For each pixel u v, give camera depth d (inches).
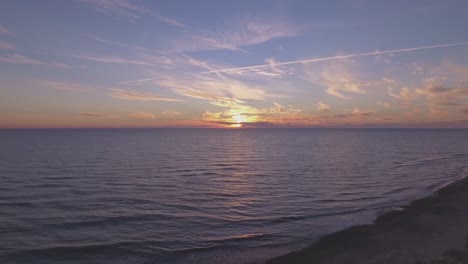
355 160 1989.4
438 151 2701.8
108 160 1924.2
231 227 649.6
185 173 1445.6
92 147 2989.7
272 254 499.2
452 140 4773.6
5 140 4092.0
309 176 1347.2
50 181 1186.0
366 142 4234.7
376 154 2416.3
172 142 4170.8
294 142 4333.2
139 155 2290.8
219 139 5315.0
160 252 518.6
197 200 899.4
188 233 612.7
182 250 526.0
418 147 3206.2
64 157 2058.3
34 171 1428.4
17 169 1483.8
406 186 1104.2
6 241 569.3
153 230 633.0
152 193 997.2
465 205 733.3
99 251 524.7
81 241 570.3
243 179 1277.1
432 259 424.2
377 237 539.2
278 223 669.9
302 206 818.8
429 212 684.1
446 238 510.0
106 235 603.5
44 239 581.3
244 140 5004.9
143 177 1314.0
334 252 484.7
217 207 816.9
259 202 871.1
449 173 1428.4
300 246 529.3
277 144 3860.7
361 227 608.1
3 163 1708.9
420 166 1678.2
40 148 2780.5
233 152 2662.4
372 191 1013.2
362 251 479.5
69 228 645.3
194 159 2078.0
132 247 540.7
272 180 1249.4
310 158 2138.3
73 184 1133.7
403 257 438.6
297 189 1058.1
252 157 2225.6
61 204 840.9
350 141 4530.0
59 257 503.2
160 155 2324.1
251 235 595.5
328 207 803.4
